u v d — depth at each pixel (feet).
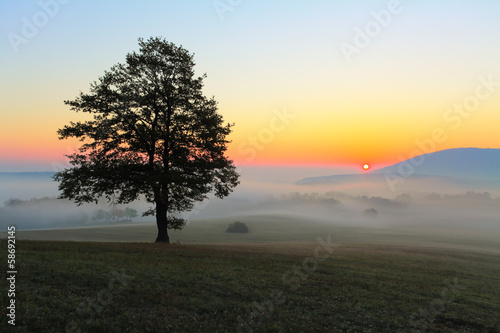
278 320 40.78
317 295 53.57
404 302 54.34
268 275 64.08
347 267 83.20
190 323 36.83
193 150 104.47
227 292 49.78
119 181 98.48
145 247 87.71
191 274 57.52
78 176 95.81
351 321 43.70
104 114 97.55
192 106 103.09
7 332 28.76
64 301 38.55
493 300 62.44
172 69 103.19
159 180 94.84
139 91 99.71
